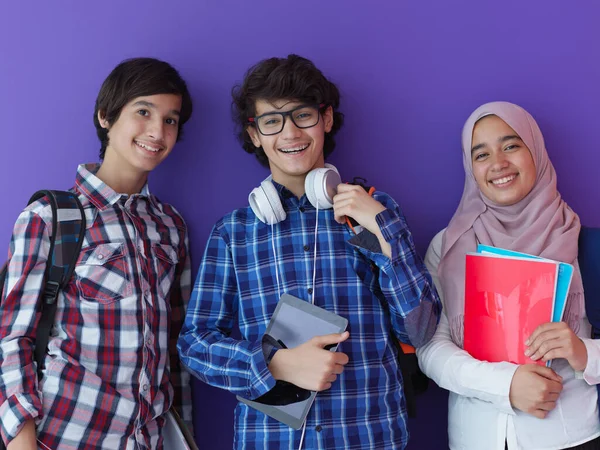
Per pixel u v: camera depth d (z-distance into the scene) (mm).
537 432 1382
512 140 1595
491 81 1825
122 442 1372
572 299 1521
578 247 1592
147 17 1794
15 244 1361
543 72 1828
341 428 1351
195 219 1786
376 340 1425
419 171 1821
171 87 1523
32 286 1339
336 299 1422
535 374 1359
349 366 1387
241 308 1457
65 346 1353
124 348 1404
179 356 1522
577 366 1367
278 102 1457
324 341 1307
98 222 1450
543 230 1603
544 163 1652
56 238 1377
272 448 1346
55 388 1315
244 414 1410
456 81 1823
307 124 1461
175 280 1666
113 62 1784
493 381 1387
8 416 1243
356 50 1820
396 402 1415
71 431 1318
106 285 1410
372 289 1451
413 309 1335
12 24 1770
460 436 1496
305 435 1341
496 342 1451
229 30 1804
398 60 1821
